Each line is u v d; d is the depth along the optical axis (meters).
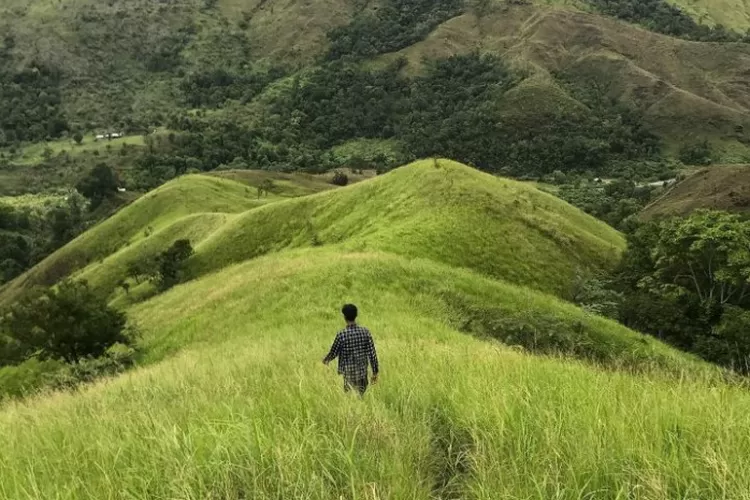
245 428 4.48
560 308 26.05
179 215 93.25
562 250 41.75
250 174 139.50
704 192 91.44
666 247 38.81
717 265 37.97
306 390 6.27
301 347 15.11
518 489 3.56
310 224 54.22
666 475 3.60
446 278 26.89
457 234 38.56
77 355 29.64
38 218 149.38
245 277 32.75
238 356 15.53
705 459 3.62
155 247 75.06
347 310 7.55
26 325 29.75
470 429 4.79
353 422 4.84
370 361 7.46
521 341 21.89
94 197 144.00
